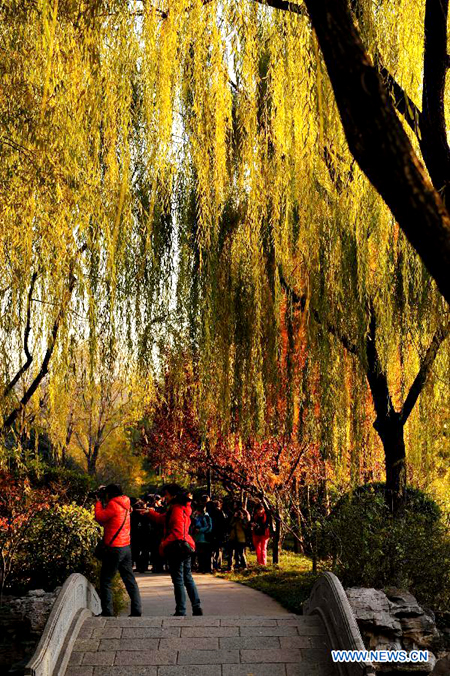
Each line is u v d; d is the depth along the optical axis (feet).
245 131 35.83
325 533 38.14
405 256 35.06
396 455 41.93
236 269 37.60
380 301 35.01
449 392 38.09
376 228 33.37
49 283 30.45
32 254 29.66
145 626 27.53
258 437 40.88
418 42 32.48
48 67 26.40
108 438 144.66
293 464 61.67
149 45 32.04
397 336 37.55
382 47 31.22
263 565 60.70
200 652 25.07
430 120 23.66
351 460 39.32
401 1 32.19
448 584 34.17
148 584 52.65
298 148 33.04
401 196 10.07
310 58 30.73
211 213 35.55
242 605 42.55
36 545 41.24
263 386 39.40
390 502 41.34
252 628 27.27
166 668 23.85
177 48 33.22
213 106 33.22
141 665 24.07
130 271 35.35
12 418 33.88
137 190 35.37
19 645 28.94
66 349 31.83
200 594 47.37
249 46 33.37
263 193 34.71
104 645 25.63
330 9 10.51
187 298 37.09
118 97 31.27
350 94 10.30
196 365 40.09
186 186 35.81
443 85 23.71
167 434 64.03
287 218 34.60
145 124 33.22
